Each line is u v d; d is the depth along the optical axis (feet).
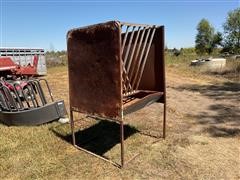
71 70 11.48
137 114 18.06
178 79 38.01
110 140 13.32
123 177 9.77
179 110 19.17
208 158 11.09
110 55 9.53
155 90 13.05
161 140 13.10
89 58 10.41
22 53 44.86
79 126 15.48
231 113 18.07
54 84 35.60
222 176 9.68
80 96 11.30
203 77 39.86
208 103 21.48
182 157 11.21
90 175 9.96
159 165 10.59
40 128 15.05
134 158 11.19
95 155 11.50
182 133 14.14
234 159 10.99
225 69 45.50
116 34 9.17
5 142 13.08
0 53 41.60
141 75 12.21
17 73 30.37
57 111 15.75
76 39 10.86
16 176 9.98
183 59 90.84
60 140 13.34
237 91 26.63
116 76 9.51
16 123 15.37
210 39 176.76
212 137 13.48
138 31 11.11
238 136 13.56
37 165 10.73
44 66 48.70
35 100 18.63
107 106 10.18
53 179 9.74
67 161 11.06
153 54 12.59
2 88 16.25
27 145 12.73
